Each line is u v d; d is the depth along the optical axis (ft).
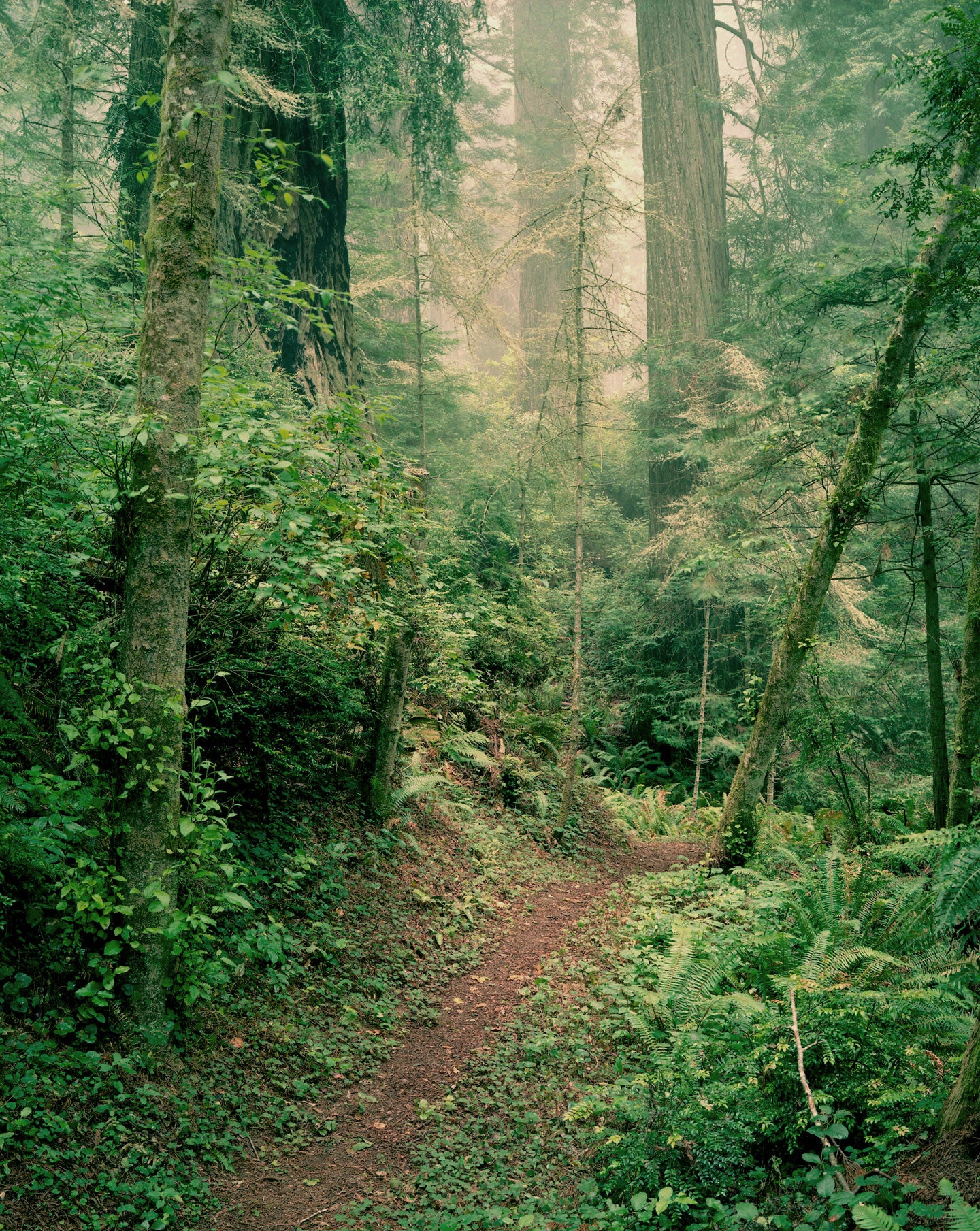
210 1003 15.52
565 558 59.93
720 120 61.11
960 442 27.45
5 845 12.74
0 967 12.78
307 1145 13.85
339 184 40.32
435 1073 16.71
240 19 28.78
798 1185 10.32
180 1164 12.12
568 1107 15.33
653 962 19.95
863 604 41.81
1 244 16.60
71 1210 10.43
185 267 14.47
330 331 17.31
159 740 14.40
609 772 49.60
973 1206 8.49
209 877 16.19
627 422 60.75
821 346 42.04
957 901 11.11
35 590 14.67
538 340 36.22
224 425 15.87
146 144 33.63
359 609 22.26
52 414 13.58
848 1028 13.07
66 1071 12.29
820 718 33.30
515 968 21.79
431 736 30.76
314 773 24.14
